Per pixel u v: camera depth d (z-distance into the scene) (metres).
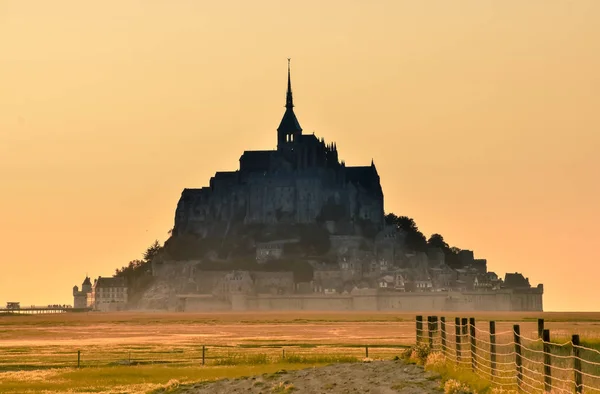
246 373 164.25
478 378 99.38
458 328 119.31
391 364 133.50
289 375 131.88
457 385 97.00
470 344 110.38
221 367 183.00
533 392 86.56
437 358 121.44
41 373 176.50
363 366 134.00
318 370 134.62
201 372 170.62
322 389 111.19
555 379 87.00
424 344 138.62
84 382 156.12
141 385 148.25
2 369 193.38
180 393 126.12
